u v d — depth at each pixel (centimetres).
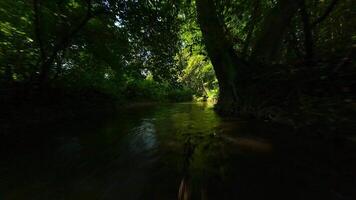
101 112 1402
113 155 480
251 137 547
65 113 1127
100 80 1742
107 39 1312
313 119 536
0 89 846
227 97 1016
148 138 623
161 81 1352
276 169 357
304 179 319
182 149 501
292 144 463
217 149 478
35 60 1130
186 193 307
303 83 641
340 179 310
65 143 588
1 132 708
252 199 284
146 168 402
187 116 1102
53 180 365
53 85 1174
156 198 299
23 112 876
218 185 323
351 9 960
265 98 786
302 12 845
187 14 1323
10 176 383
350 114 455
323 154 393
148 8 1134
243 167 377
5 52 951
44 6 1030
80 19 1180
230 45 1052
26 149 537
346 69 542
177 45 1315
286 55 1116
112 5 1108
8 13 926
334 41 804
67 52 1327
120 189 328
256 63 935
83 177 373
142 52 1316
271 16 956
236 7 1096
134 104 2348
